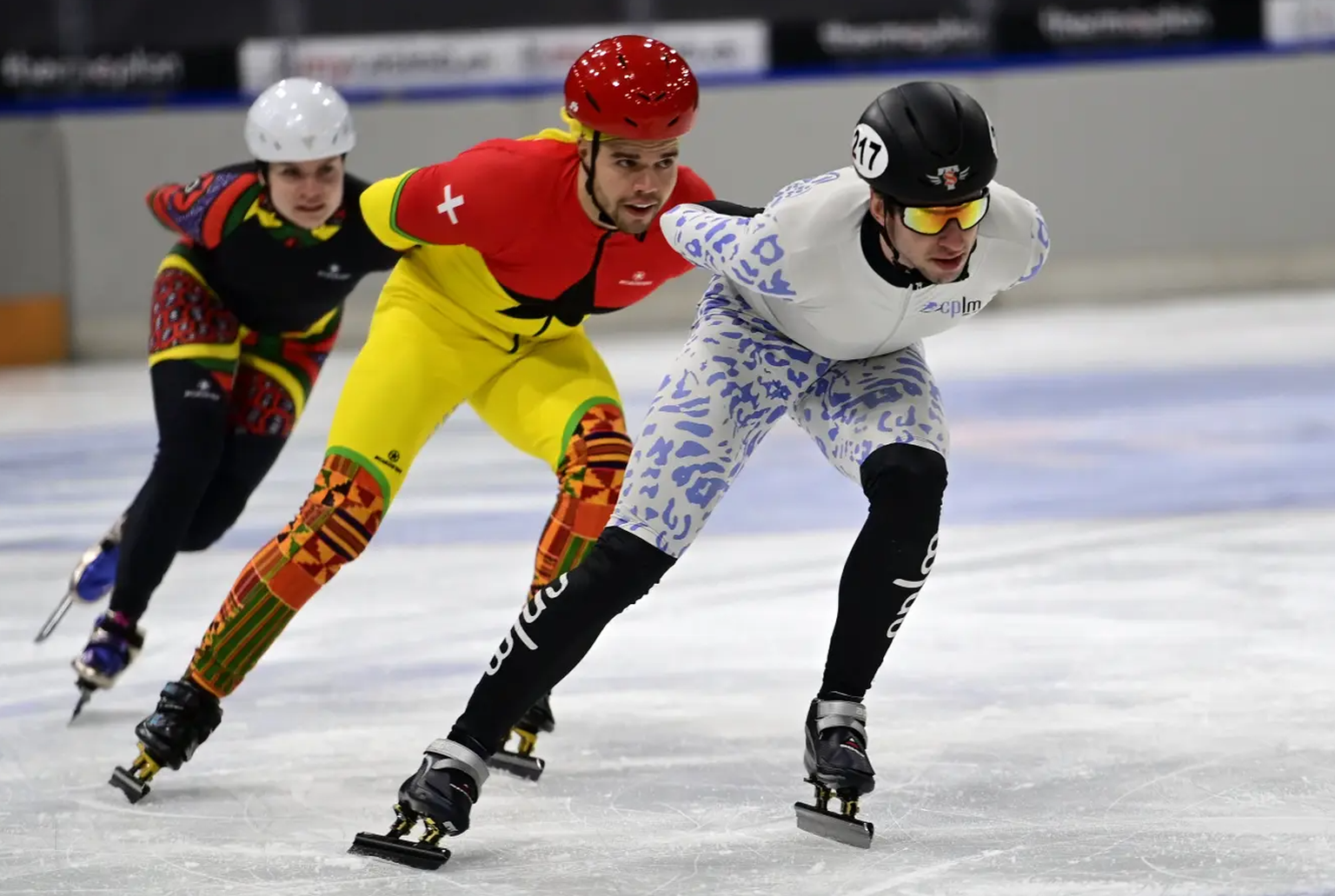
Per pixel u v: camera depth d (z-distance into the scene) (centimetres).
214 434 973
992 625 1129
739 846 717
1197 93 3416
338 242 990
